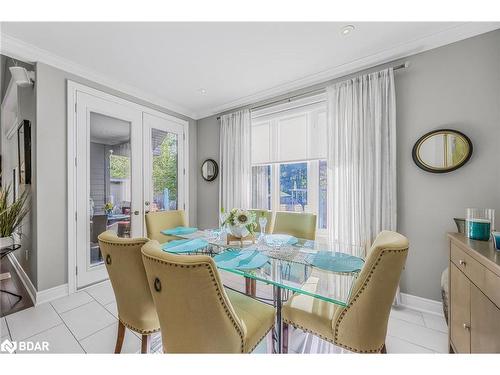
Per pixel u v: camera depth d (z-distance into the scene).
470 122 1.92
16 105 3.01
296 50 2.22
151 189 3.40
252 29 1.93
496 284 1.05
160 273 0.97
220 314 1.00
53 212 2.35
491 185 1.85
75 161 2.53
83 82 2.61
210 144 4.00
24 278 2.68
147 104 3.35
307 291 1.22
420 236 2.14
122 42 2.10
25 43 2.10
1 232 2.33
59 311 2.12
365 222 2.32
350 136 2.43
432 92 2.08
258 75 2.72
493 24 1.82
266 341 1.74
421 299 2.13
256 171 3.48
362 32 1.97
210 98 3.44
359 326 1.15
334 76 2.63
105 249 1.35
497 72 1.83
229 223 1.90
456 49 1.97
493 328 1.07
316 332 1.29
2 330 1.84
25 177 2.52
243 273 1.40
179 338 1.02
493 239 1.28
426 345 1.65
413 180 2.17
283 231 2.47
